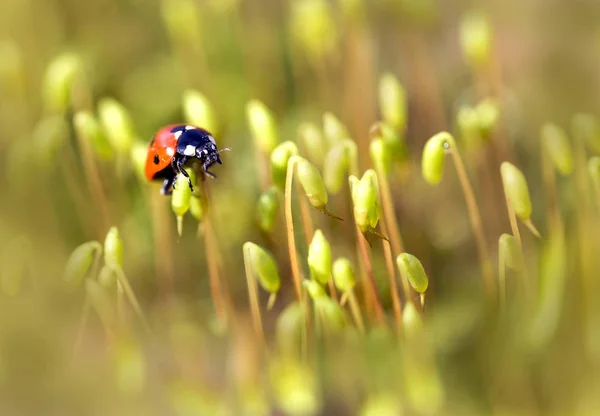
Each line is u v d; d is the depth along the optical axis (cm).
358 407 18
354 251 19
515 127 21
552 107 21
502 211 20
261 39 21
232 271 19
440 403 18
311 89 21
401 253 17
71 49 21
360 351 18
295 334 17
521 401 19
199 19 21
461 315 19
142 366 19
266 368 18
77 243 20
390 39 21
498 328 19
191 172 17
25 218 20
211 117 18
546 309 18
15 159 20
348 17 20
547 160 18
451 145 17
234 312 19
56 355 19
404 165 18
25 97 20
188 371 19
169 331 19
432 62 22
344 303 17
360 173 20
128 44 21
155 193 19
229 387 19
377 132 17
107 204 19
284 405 18
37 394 19
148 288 20
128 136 18
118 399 19
